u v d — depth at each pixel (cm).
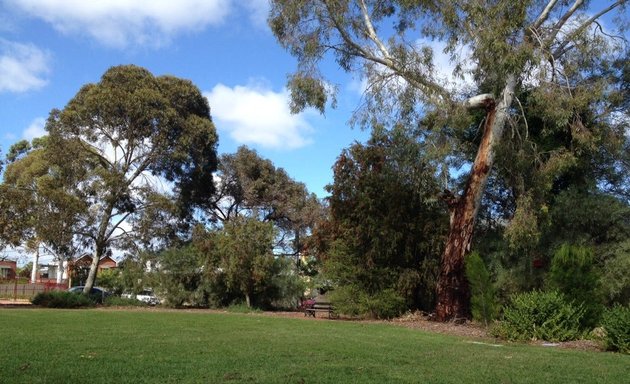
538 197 2053
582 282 1597
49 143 3622
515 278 2198
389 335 1575
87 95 3662
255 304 3222
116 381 791
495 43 1752
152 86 3859
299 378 839
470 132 2484
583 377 913
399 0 2012
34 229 3216
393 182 2386
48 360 948
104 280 3950
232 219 3288
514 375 916
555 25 1973
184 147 3984
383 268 2358
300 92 2052
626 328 1273
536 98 1961
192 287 3347
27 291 4844
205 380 809
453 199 2156
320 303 2522
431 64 1981
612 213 2127
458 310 2102
